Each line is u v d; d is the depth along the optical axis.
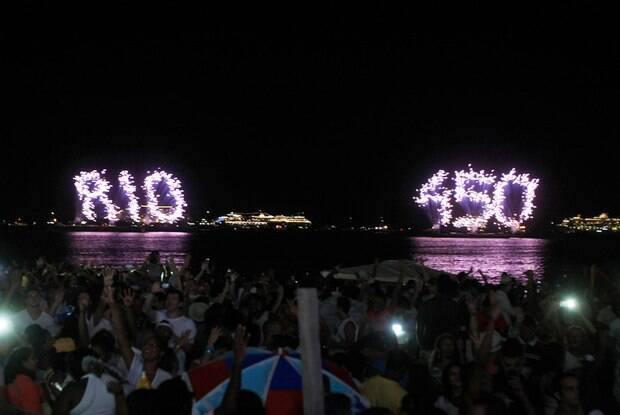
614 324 10.52
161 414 4.99
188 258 16.44
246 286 15.65
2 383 7.42
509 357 8.15
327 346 9.99
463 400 6.54
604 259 83.69
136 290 11.38
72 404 6.40
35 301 10.59
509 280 16.67
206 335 8.90
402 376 8.01
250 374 6.30
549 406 7.68
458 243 169.88
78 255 76.69
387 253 99.69
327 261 71.56
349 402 5.92
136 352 7.64
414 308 12.48
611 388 8.89
